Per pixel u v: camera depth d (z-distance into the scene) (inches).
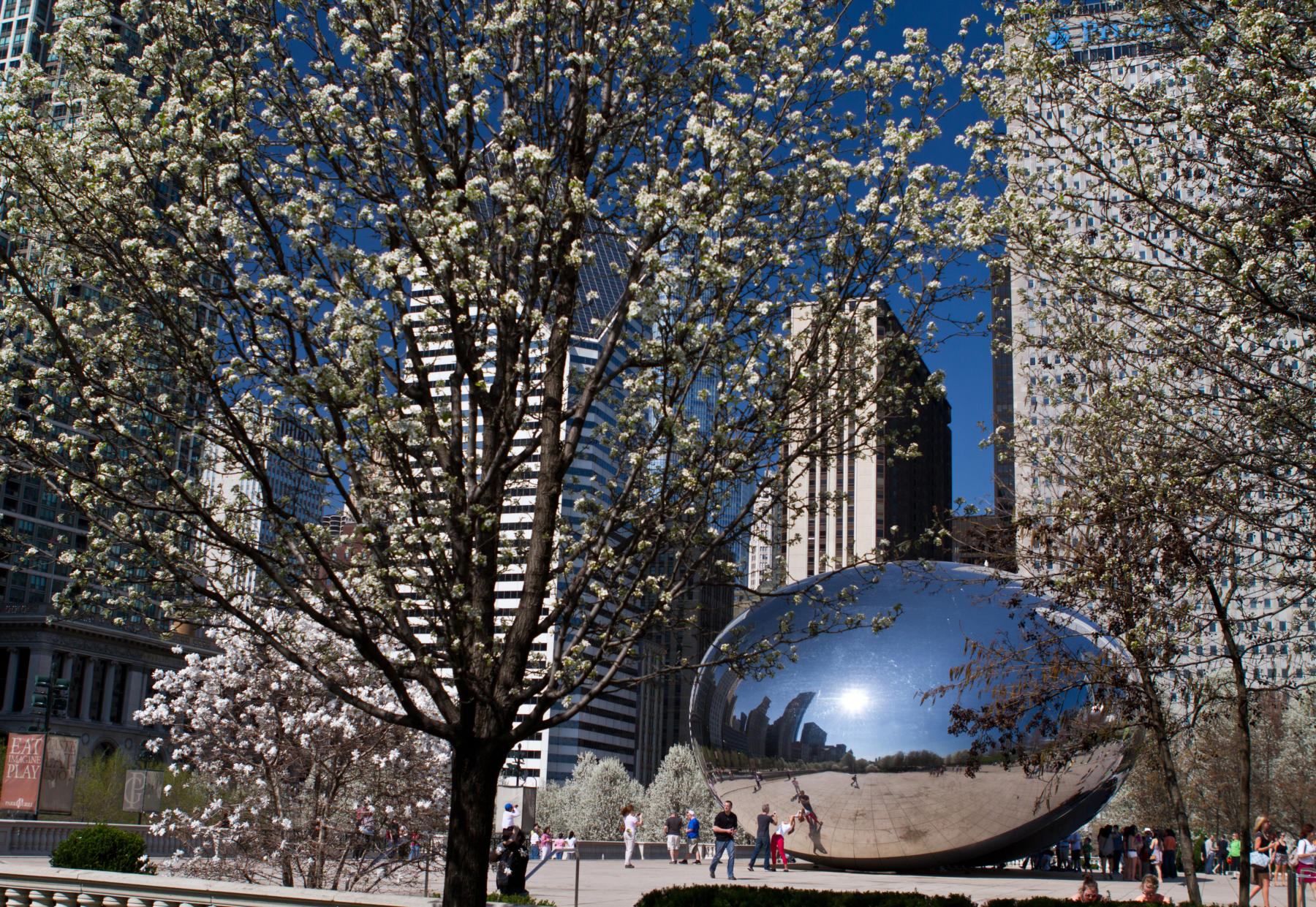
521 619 400.8
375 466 408.8
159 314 358.9
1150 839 1049.5
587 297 458.3
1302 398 478.3
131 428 421.4
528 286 422.0
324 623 376.2
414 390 408.2
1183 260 473.4
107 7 398.6
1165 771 593.9
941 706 746.2
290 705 698.2
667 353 378.0
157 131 382.3
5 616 3535.9
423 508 379.2
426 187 421.4
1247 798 585.9
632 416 415.2
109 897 517.7
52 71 421.1
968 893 687.7
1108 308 553.6
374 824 688.4
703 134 387.5
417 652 383.6
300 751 681.6
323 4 437.1
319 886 661.3
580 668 384.8
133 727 3695.9
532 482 470.9
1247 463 483.8
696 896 510.9
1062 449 644.7
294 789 721.0
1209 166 475.8
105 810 1563.7
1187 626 577.9
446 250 372.5
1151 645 572.4
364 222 412.2
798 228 427.2
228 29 422.6
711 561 419.2
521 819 905.5
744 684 820.0
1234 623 597.3
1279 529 492.4
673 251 406.3
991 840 767.1
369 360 358.0
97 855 681.0
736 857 1300.4
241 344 390.0
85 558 386.6
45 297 386.3
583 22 433.4
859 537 4817.9
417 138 417.7
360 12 415.2
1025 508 637.3
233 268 373.1
